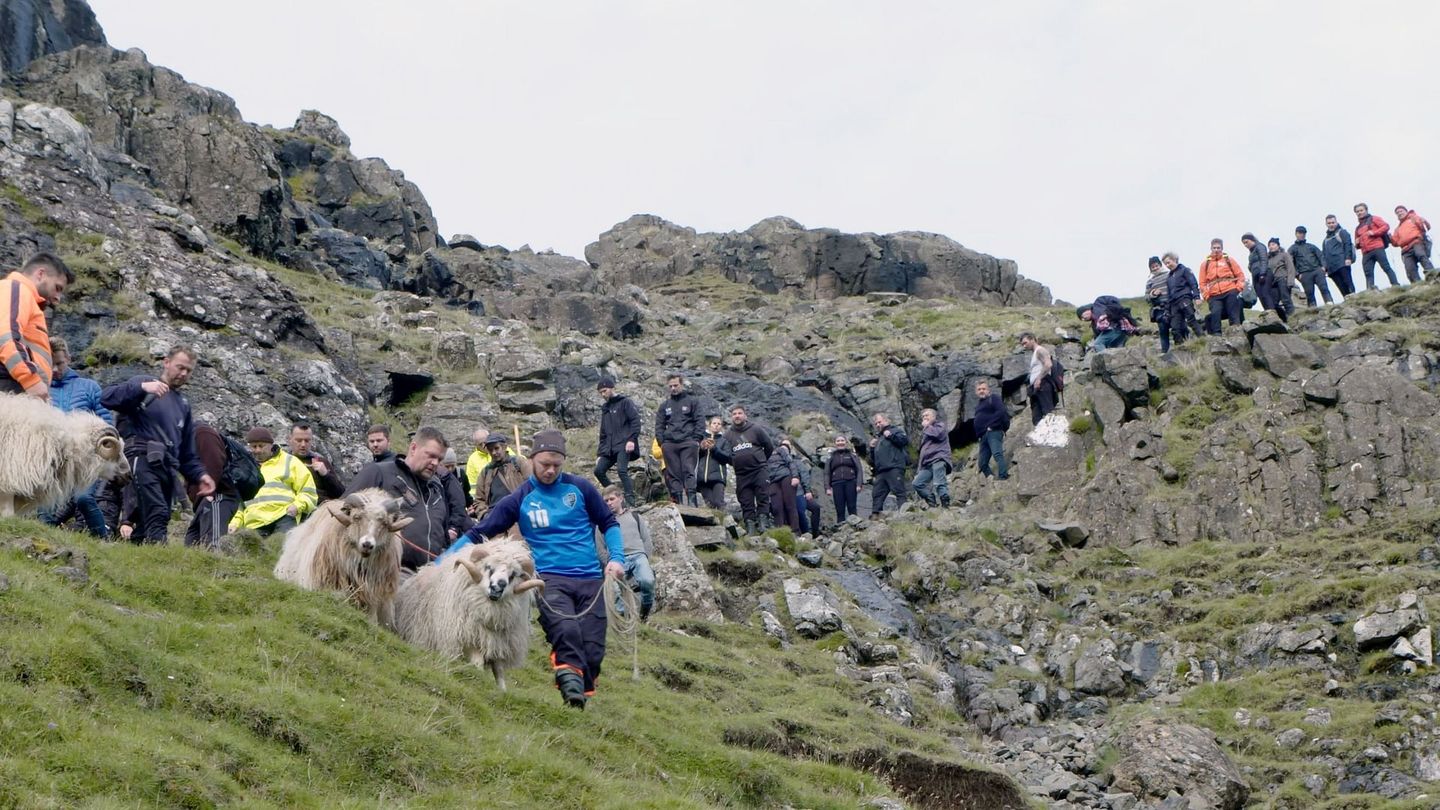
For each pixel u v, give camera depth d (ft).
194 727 26.35
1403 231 115.55
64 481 33.65
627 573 53.06
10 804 21.31
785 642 63.93
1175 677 64.03
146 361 75.05
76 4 153.89
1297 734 56.80
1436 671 59.36
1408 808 49.73
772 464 84.28
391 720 29.76
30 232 80.74
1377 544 73.10
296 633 32.53
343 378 86.84
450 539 42.68
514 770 29.94
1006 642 69.41
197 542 43.06
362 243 147.02
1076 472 89.45
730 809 35.19
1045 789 52.47
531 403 104.99
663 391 115.34
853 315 158.61
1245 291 114.83
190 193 128.16
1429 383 89.20
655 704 43.42
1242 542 78.38
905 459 93.61
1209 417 89.71
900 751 46.16
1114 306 110.11
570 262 176.86
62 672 25.64
